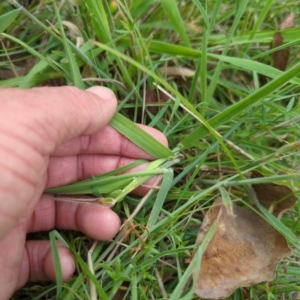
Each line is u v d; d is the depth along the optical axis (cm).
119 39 16
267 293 14
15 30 17
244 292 15
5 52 16
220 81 18
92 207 15
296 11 19
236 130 16
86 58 15
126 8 15
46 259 15
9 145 11
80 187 15
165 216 16
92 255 15
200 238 14
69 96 13
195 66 18
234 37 17
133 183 14
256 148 16
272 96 16
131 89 17
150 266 14
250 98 14
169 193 16
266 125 16
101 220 15
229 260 14
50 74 16
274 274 14
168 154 15
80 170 15
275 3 19
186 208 15
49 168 15
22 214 12
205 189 16
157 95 17
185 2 18
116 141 15
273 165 15
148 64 16
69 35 17
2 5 17
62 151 15
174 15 15
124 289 15
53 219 15
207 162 16
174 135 17
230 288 14
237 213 15
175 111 16
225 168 16
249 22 19
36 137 12
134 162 15
